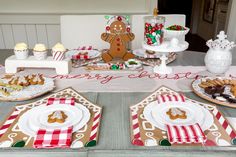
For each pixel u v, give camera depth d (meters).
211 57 1.17
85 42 1.80
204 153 0.65
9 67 1.18
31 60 1.18
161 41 1.19
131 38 1.31
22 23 2.40
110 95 0.97
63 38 1.80
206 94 0.94
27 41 2.49
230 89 0.98
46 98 0.93
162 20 1.19
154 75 1.17
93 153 0.65
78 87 1.05
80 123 0.75
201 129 0.71
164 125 0.75
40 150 0.66
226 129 0.73
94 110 0.84
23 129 0.72
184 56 1.46
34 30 2.44
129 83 1.08
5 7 2.34
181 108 0.84
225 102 0.88
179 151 0.65
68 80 1.12
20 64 1.18
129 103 0.91
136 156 0.65
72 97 0.93
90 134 0.71
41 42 2.49
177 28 1.20
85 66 1.29
